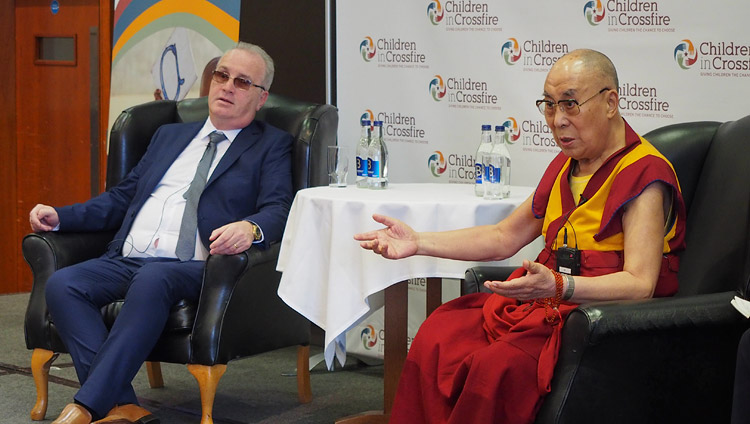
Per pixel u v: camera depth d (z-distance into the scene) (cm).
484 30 401
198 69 512
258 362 447
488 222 298
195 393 396
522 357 230
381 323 439
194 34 513
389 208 295
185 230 359
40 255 353
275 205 351
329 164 366
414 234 274
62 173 627
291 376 422
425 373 250
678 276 270
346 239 300
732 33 339
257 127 379
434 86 418
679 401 227
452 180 416
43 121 631
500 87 399
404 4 423
